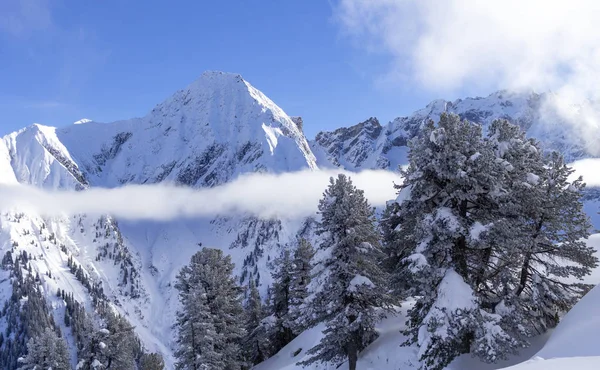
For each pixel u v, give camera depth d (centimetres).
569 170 1991
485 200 1755
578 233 1925
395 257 2739
